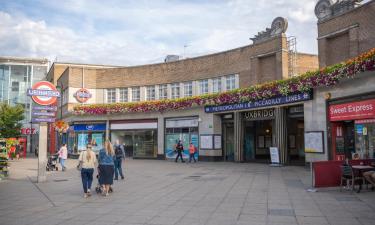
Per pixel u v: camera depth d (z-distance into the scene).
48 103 15.98
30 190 12.92
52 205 9.92
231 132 27.14
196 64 30.27
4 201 10.64
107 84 35.31
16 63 72.06
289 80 20.28
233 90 24.89
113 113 33.47
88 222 7.84
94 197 11.16
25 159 36.66
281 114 21.97
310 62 28.92
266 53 24.95
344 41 19.41
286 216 8.09
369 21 17.62
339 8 19.70
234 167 21.27
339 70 16.30
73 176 17.81
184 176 16.77
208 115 27.48
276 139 22.09
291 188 12.27
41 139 15.73
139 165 24.23
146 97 33.47
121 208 9.33
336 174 12.13
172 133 30.16
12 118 43.22
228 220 7.77
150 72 33.28
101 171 11.50
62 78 39.31
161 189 12.59
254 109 23.92
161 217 8.16
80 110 33.91
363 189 11.86
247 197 10.58
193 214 8.41
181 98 28.88
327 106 18.31
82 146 34.62
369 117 15.65
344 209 8.77
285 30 24.20
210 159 26.97
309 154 19.38
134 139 32.53
